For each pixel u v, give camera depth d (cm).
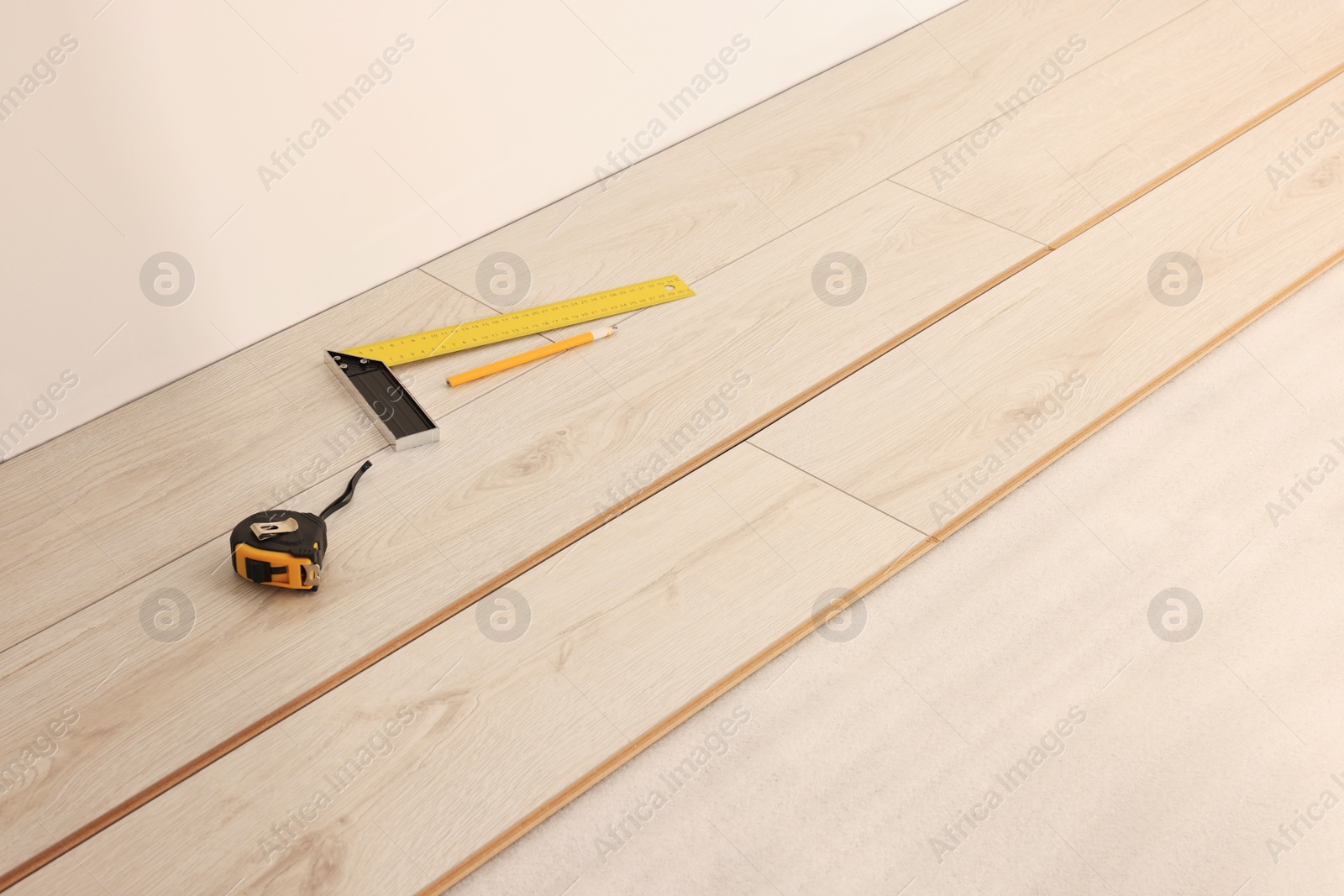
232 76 186
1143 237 228
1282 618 156
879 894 125
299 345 209
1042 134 262
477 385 198
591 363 202
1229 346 202
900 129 268
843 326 208
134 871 125
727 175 255
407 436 183
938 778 137
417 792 133
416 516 171
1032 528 169
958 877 127
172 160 185
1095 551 166
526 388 197
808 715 143
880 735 141
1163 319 207
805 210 242
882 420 187
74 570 163
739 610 155
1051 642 153
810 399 192
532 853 128
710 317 212
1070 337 204
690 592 158
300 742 138
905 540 166
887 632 154
